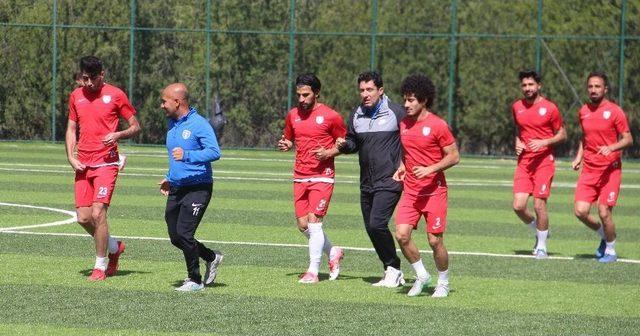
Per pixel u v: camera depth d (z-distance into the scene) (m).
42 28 67.88
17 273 22.66
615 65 66.31
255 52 68.25
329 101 68.44
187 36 68.00
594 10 66.62
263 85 68.38
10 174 47.75
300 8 68.38
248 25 68.25
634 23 66.25
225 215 35.06
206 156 20.81
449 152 20.72
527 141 28.06
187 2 68.31
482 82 67.56
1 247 26.33
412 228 21.27
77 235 28.75
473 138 68.06
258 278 23.12
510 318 19.38
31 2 67.81
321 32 68.25
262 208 37.44
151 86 68.25
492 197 43.88
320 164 22.88
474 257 27.38
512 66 67.31
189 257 21.20
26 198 38.16
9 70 68.06
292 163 60.12
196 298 20.50
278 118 68.50
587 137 27.62
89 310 19.09
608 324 19.09
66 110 68.50
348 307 20.05
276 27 68.31
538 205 27.78
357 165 61.19
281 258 26.22
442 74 67.81
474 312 19.86
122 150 65.94
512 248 29.38
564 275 24.69
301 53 68.44
